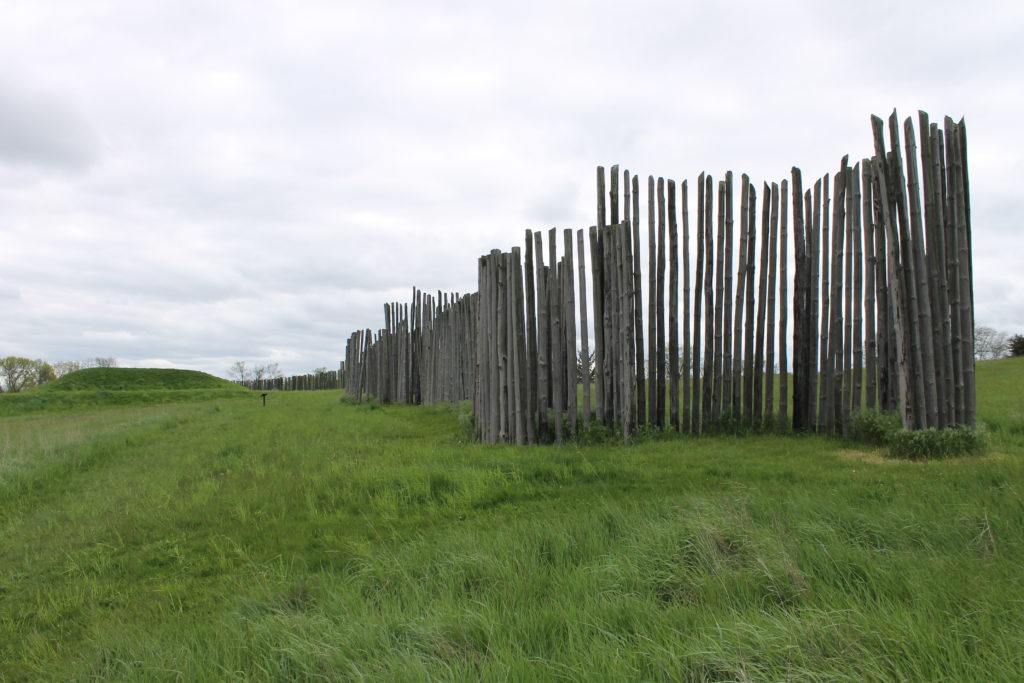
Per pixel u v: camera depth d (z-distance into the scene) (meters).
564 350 11.04
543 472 7.59
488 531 5.52
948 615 3.07
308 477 8.14
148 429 16.42
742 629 3.02
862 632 2.89
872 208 9.49
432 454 9.01
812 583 3.68
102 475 10.41
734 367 10.65
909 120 8.29
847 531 4.55
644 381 10.67
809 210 10.52
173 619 4.40
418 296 23.17
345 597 4.15
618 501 6.24
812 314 10.42
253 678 3.28
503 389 10.98
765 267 10.61
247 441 12.68
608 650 3.04
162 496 8.17
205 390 38.56
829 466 7.34
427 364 21.64
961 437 7.77
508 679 2.87
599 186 10.56
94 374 45.66
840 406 10.09
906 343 8.31
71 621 4.64
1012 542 4.01
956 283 8.48
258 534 6.21
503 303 11.08
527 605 3.81
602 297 10.60
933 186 8.49
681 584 3.95
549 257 10.70
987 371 21.73
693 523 4.55
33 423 22.50
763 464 7.58
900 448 7.87
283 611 4.04
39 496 9.10
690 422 11.09
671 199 10.66
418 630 3.45
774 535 4.30
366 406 23.03
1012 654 2.64
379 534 5.95
